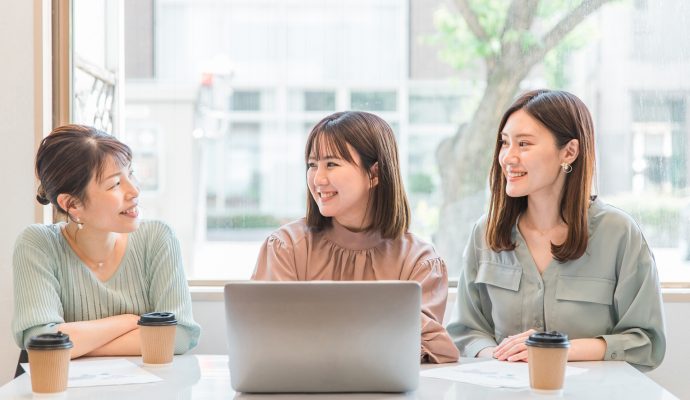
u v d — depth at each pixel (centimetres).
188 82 583
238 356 151
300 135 625
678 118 284
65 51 257
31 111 251
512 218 218
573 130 207
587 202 210
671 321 251
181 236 554
